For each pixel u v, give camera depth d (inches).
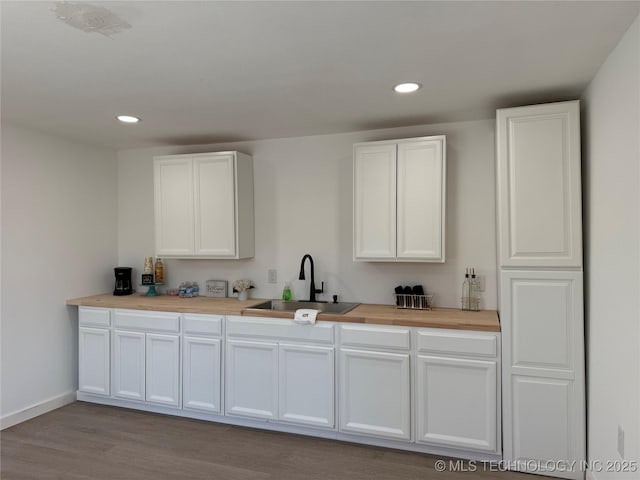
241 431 122.6
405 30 71.6
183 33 72.1
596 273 89.8
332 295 139.3
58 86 96.5
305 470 101.8
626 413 73.0
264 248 147.6
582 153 101.0
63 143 144.3
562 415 97.3
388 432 109.5
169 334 131.0
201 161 141.3
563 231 97.7
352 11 65.4
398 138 132.3
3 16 66.0
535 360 98.8
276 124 128.3
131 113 117.0
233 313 123.8
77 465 104.4
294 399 118.2
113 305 137.4
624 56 73.5
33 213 133.9
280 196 145.7
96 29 70.4
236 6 63.6
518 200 100.4
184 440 117.2
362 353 111.2
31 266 133.1
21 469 102.6
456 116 120.5
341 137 138.7
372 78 92.6
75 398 147.4
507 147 101.6
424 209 118.4
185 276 157.8
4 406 125.1
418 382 107.1
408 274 131.2
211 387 126.4
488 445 102.0
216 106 111.0
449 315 113.6
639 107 67.2
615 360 78.4
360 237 124.3
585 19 68.1
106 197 161.5
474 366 102.5
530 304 99.3
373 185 122.9
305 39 74.6
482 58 82.7
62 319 143.7
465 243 125.3
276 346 119.4
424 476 98.9
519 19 68.1
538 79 93.2
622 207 74.8
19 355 129.4
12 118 121.2
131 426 126.2
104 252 160.2
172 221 145.0
